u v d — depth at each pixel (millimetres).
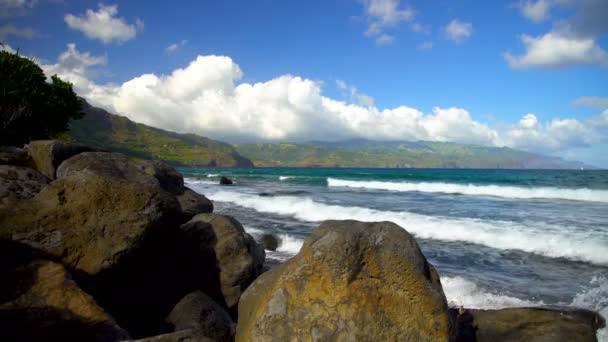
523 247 12398
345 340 4074
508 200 26266
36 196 6008
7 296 4527
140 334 6023
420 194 31047
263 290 4965
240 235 7777
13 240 5363
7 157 8805
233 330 6086
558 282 9156
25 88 21344
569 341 5855
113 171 8141
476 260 11180
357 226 4711
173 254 7406
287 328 4199
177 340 3947
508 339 6043
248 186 42188
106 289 5922
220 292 7293
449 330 4223
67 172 7961
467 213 19266
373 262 4395
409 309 4223
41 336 4312
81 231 5762
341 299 4219
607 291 8516
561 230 14180
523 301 7957
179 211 6984
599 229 14406
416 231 14898
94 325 4562
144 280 6688
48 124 24891
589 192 27250
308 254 4500
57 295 4699
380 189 37594
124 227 6023
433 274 4820
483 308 7621
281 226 16172
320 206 20328
